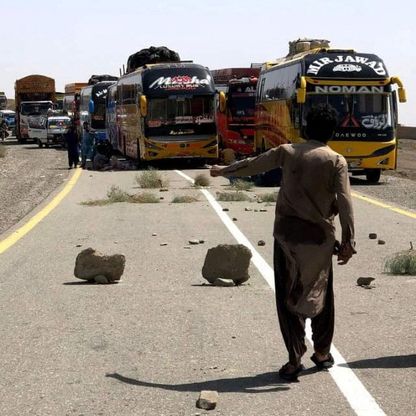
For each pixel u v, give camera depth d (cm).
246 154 4162
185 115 3688
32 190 2761
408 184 2962
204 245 1405
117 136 4716
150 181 2725
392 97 2875
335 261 1234
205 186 2789
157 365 682
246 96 4169
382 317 851
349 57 2894
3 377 652
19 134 7319
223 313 873
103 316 862
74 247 1393
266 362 687
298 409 571
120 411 571
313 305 615
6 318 858
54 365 684
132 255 1297
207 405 572
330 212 621
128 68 4534
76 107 6556
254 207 2072
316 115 628
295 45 3403
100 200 2255
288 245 618
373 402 583
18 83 7231
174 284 1048
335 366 672
